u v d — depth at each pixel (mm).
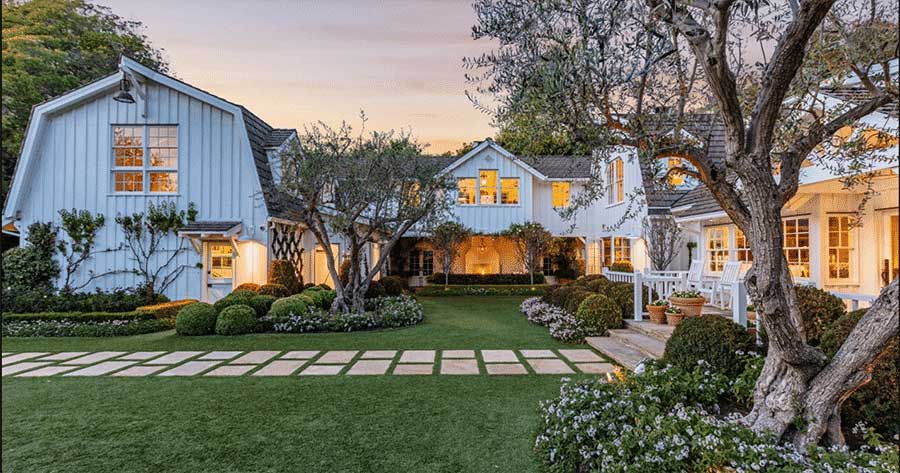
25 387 5285
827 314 5020
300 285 12680
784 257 3086
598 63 3104
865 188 6965
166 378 5637
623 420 3244
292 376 5695
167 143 11734
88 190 11484
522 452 3578
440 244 17359
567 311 9352
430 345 7602
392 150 9938
